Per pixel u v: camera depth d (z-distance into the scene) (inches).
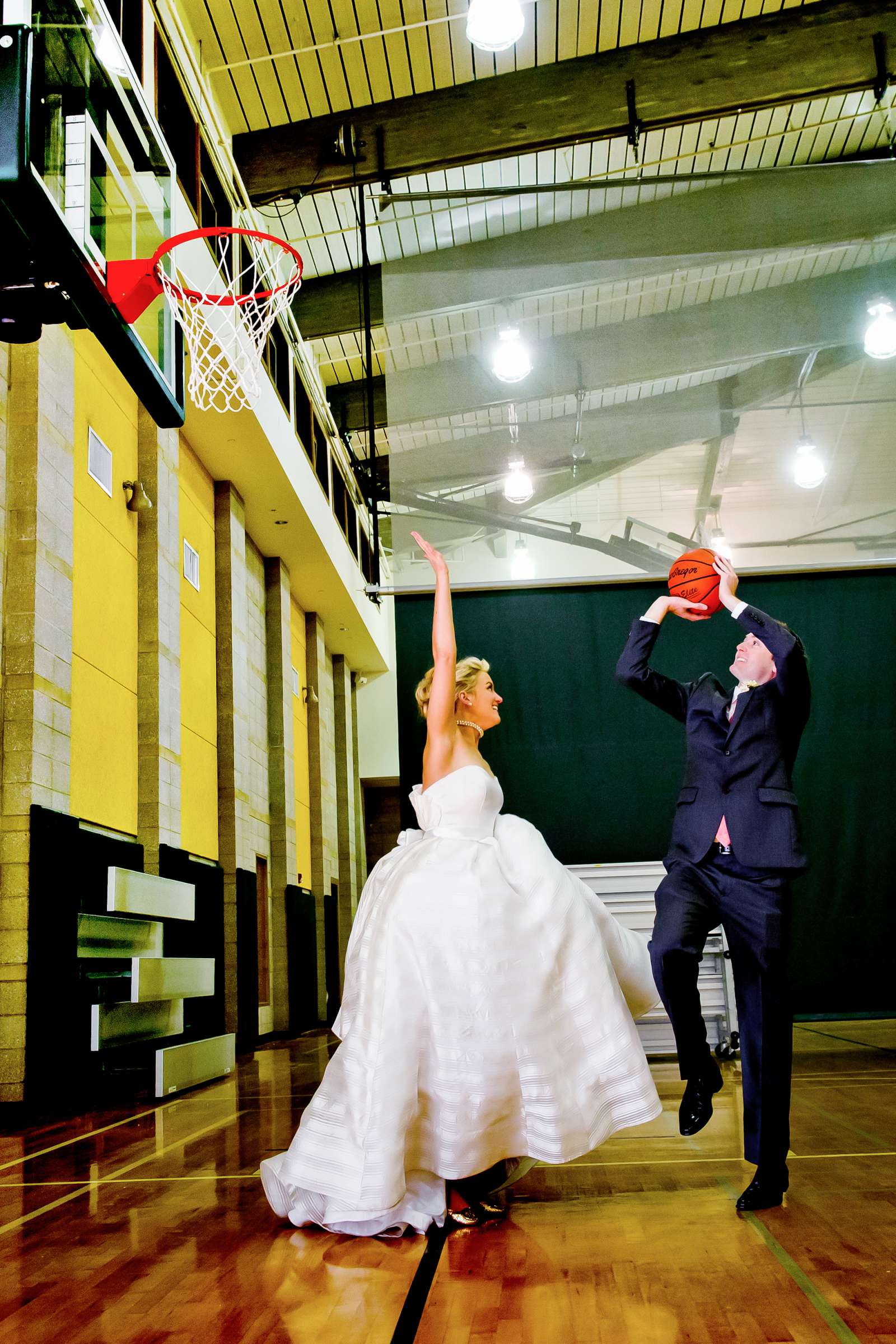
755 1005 96.4
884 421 318.3
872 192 331.6
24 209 120.0
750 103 325.7
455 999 91.7
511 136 330.0
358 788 687.7
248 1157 139.4
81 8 146.6
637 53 325.4
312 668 578.9
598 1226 90.8
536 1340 63.2
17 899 216.8
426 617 321.7
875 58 320.8
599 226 336.2
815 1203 95.8
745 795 97.7
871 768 310.0
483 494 322.3
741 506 315.3
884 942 301.4
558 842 306.5
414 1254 84.3
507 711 313.7
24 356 238.4
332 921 574.2
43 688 231.5
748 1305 67.7
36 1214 111.3
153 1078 273.3
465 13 299.6
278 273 240.7
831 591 319.0
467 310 332.5
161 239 183.9
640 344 329.1
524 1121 91.1
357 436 555.5
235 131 336.2
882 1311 65.2
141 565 317.1
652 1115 93.0
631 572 313.9
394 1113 88.5
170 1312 72.4
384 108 331.9
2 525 228.4
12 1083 208.5
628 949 111.2
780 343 325.4
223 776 395.5
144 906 235.8
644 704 313.0
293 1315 70.0
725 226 332.8
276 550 494.9
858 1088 185.2
